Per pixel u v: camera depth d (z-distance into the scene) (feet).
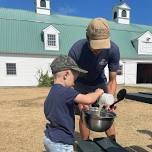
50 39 94.32
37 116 29.12
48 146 9.82
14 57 88.07
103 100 10.97
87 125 10.55
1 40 88.79
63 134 9.66
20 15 100.53
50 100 9.77
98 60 13.23
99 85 14.47
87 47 12.90
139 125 24.82
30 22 97.66
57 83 9.86
